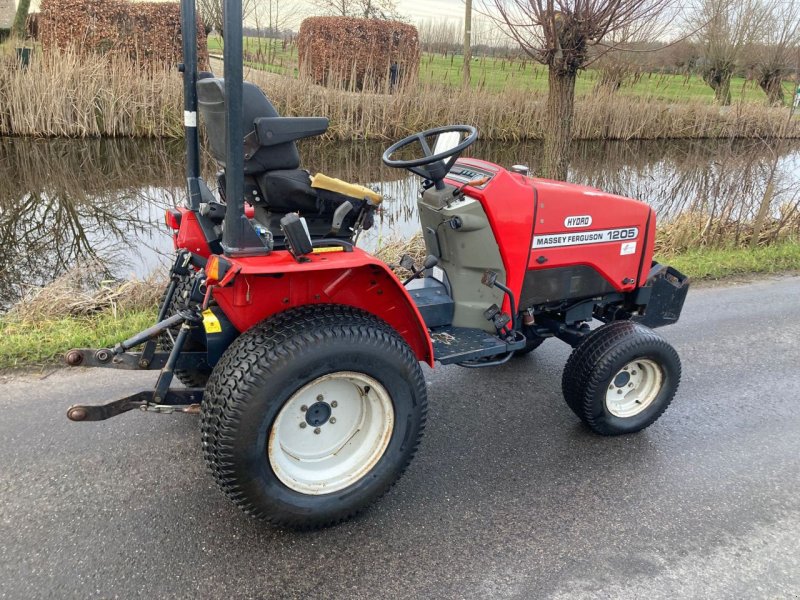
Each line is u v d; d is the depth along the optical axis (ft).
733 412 11.40
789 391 12.26
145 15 38.88
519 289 9.81
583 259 10.17
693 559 7.72
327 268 7.10
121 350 7.59
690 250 22.06
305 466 7.79
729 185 24.82
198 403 7.92
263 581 7.10
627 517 8.46
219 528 7.88
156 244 19.81
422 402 8.05
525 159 37.42
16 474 8.63
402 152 35.70
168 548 7.50
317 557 7.50
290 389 6.98
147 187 26.35
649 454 10.00
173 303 9.14
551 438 10.38
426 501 8.65
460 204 9.47
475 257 9.68
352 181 29.04
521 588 7.16
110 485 8.54
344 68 41.78
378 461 7.96
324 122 7.59
